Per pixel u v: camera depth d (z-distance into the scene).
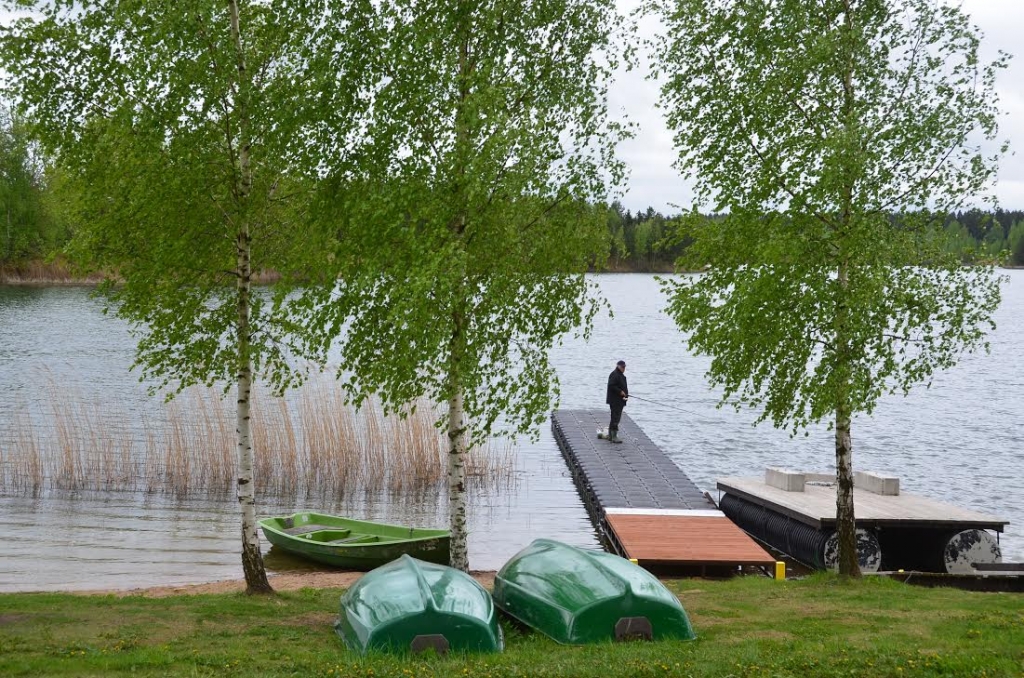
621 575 10.71
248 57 13.05
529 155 12.35
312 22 13.16
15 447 27.64
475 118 12.30
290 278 13.73
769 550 20.53
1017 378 57.34
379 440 26.83
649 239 135.12
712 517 20.11
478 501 24.58
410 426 26.80
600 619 10.27
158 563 18.09
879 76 14.36
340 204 13.48
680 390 49.97
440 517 22.75
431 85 13.06
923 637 10.30
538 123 12.42
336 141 13.28
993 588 16.25
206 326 13.67
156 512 22.14
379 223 12.98
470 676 8.38
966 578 16.22
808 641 10.15
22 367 45.78
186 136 12.58
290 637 10.65
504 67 13.23
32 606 12.24
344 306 13.05
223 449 25.50
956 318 14.19
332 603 13.19
